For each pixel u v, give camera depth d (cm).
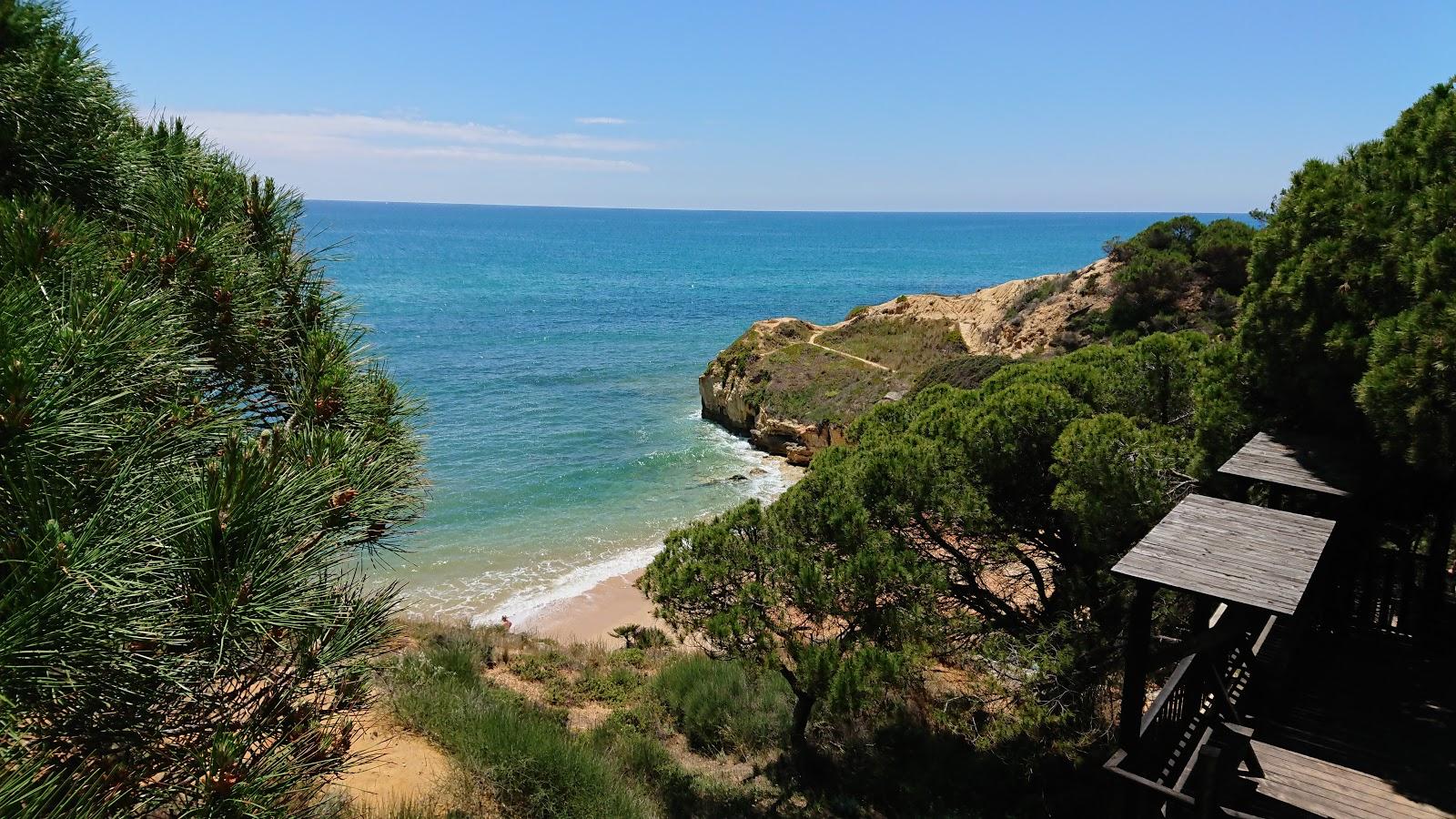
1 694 225
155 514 265
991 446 1193
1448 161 895
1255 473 883
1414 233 883
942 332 4434
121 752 280
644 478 3400
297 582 293
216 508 272
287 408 450
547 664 1462
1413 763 746
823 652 1066
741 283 12600
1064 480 1094
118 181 445
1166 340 1325
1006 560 1231
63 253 331
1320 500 884
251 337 430
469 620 1969
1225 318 3055
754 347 4516
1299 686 880
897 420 1495
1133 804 704
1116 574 663
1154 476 1054
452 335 6756
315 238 529
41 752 260
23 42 409
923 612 1073
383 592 364
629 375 5441
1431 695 865
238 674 313
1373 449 929
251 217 497
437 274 12206
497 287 10719
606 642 1936
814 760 1198
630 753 1112
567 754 896
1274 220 1087
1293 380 992
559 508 2991
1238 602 610
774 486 3362
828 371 4144
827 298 10894
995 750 1148
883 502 1154
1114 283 3556
